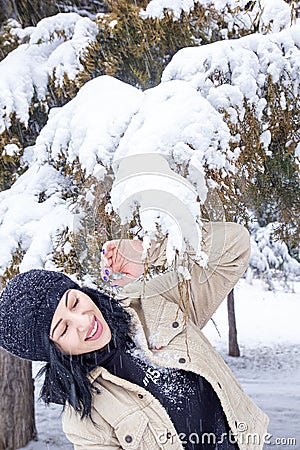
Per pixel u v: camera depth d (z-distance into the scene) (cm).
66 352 137
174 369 151
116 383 144
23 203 257
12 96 289
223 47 228
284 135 264
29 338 135
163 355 151
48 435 568
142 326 157
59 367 137
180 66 225
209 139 183
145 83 316
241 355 987
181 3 279
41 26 312
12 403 528
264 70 237
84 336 135
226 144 188
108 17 300
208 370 150
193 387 150
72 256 233
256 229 939
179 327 156
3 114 287
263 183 318
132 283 164
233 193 202
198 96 192
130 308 158
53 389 142
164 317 158
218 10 280
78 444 145
